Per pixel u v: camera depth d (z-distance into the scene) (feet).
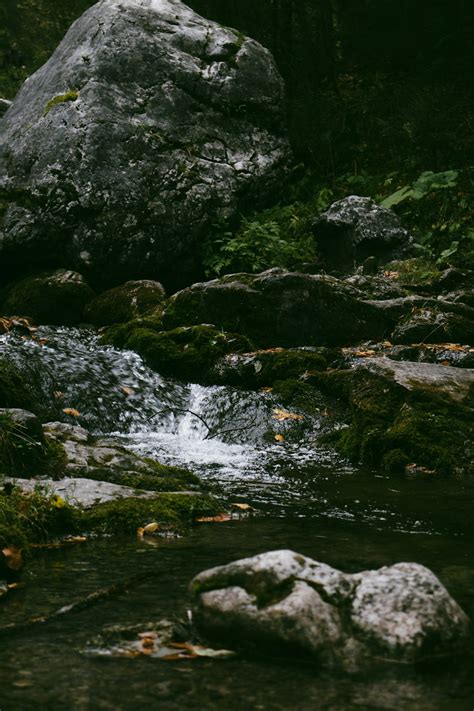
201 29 37.99
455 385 19.92
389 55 52.24
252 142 36.96
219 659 7.38
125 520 12.46
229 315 26.68
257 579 7.69
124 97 34.91
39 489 12.71
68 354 24.34
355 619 7.50
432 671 7.14
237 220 35.63
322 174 44.60
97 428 21.79
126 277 33.73
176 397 23.39
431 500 14.69
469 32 50.55
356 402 19.88
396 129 45.57
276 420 21.34
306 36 49.03
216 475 16.81
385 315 27.17
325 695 6.73
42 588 9.62
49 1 59.26
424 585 7.73
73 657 7.50
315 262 35.65
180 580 9.88
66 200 32.83
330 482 16.30
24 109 36.45
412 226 39.22
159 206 33.63
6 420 14.17
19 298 31.30
